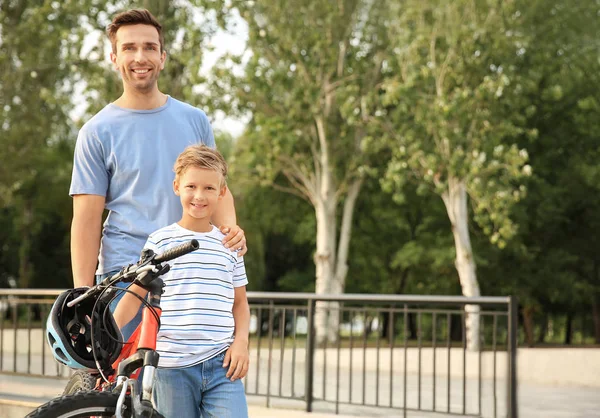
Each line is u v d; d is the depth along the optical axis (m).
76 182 4.00
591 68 26.94
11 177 27.84
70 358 3.31
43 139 29.02
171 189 4.00
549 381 12.98
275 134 23.81
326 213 26.66
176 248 3.08
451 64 21.31
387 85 21.97
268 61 24.69
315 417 7.05
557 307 34.59
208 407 3.58
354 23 25.23
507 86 21.70
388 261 34.84
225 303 3.59
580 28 26.31
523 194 20.88
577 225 31.94
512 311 7.34
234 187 32.97
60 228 42.75
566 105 29.75
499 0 21.19
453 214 22.41
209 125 4.25
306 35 24.19
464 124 21.34
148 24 4.02
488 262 30.80
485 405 10.02
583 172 29.17
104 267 4.02
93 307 3.30
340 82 25.05
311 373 8.16
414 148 21.64
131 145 3.99
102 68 23.67
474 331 17.61
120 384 3.19
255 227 33.91
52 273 43.31
